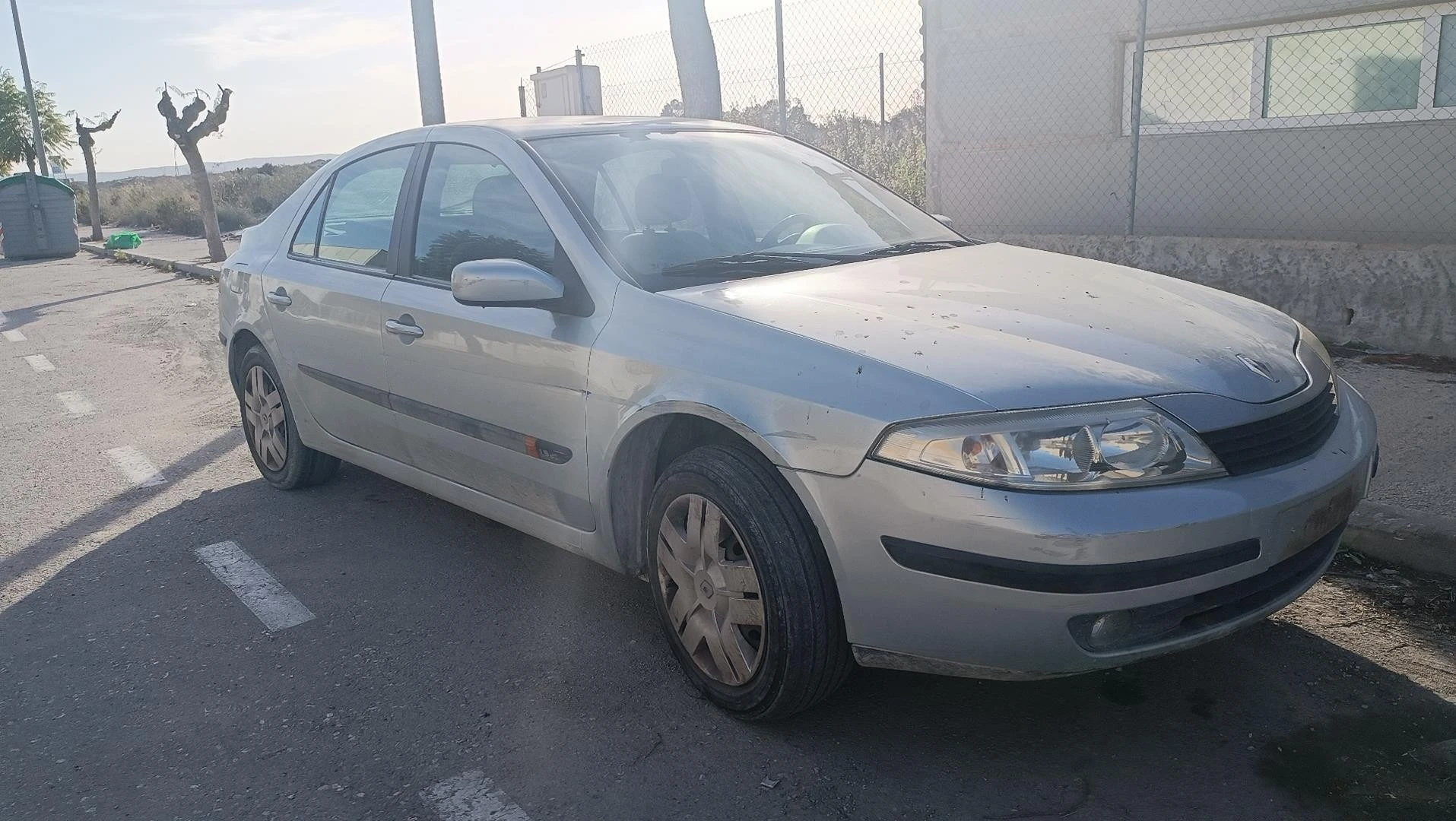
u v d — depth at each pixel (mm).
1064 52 8531
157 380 8219
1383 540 3809
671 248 3469
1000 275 3387
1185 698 3041
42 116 39406
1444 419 5086
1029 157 8922
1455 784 2607
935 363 2617
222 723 3158
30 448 6383
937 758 2809
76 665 3566
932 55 9289
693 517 3012
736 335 2900
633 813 2639
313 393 4660
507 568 4207
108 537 4766
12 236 21422
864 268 3449
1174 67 8125
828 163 4438
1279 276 6914
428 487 4180
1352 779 2645
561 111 10828
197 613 3926
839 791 2682
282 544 4559
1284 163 7668
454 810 2678
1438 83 6984
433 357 3811
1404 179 7191
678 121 4293
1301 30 7488
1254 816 2521
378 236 4273
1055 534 2369
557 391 3332
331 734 3068
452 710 3162
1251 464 2598
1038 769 2744
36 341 10484
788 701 2838
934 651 2586
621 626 3666
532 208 3584
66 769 2953
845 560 2633
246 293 5059
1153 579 2414
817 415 2643
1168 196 8266
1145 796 2613
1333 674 3131
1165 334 2871
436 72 10781
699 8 7566
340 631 3721
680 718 3059
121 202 36844
